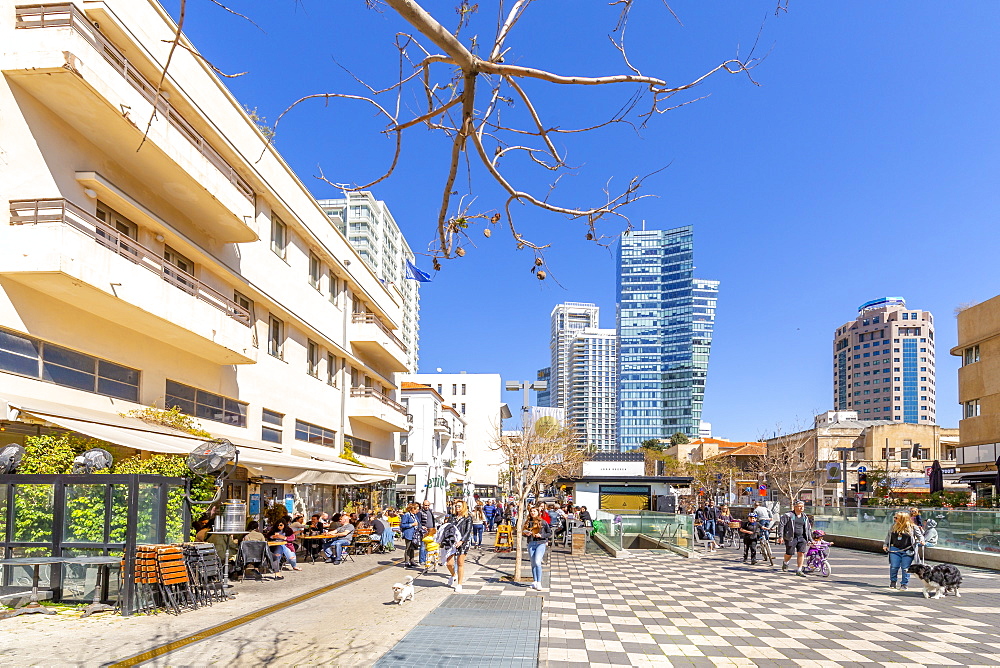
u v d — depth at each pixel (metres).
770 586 14.38
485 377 96.00
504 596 11.80
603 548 24.62
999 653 8.13
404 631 8.47
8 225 11.85
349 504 31.39
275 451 21.69
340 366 31.22
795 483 50.22
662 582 14.88
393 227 132.88
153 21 15.80
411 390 55.59
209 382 19.02
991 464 33.97
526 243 3.71
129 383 15.48
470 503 56.94
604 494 34.41
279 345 24.81
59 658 6.74
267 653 7.18
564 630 8.95
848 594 13.23
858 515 27.52
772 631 9.26
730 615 10.52
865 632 9.29
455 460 70.69
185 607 9.73
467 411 95.25
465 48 2.85
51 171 13.00
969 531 20.27
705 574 16.77
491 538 30.69
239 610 9.75
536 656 7.35
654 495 34.09
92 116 13.33
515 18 2.97
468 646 7.73
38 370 12.67
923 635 9.14
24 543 9.63
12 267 11.70
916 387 177.50
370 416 32.44
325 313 28.95
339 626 8.71
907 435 65.00
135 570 9.32
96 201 14.34
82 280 12.15
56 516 9.63
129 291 13.47
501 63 3.18
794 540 17.16
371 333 33.19
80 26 12.73
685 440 135.00
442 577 14.68
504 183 3.38
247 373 21.48
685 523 22.58
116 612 9.20
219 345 17.16
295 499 25.83
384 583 13.44
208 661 6.79
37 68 11.80
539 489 23.92
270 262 23.42
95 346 14.20
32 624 8.42
